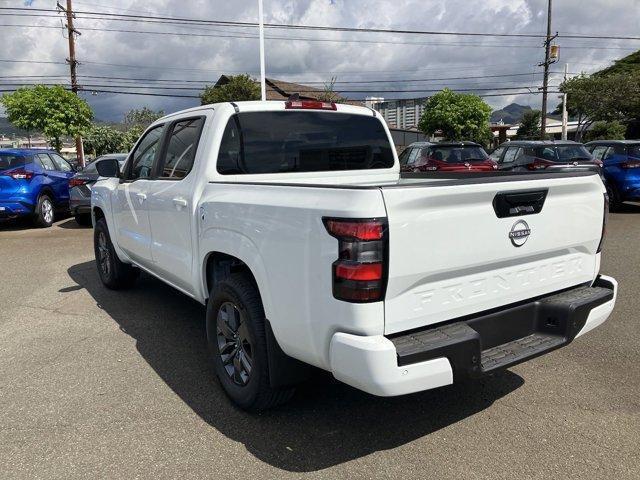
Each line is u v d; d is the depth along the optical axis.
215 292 3.48
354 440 3.07
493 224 2.78
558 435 3.08
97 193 6.15
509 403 3.46
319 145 4.33
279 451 2.96
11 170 11.02
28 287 6.56
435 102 40.50
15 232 11.25
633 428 3.14
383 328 2.49
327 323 2.57
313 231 2.59
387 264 2.43
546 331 3.12
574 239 3.23
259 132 4.03
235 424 3.25
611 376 3.83
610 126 44.75
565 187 3.10
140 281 6.75
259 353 3.10
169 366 4.11
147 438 3.11
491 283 2.87
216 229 3.45
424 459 2.87
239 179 3.89
